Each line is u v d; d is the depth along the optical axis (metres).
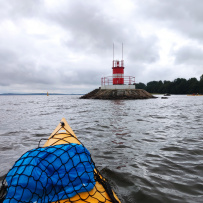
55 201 1.95
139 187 3.09
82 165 2.18
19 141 5.95
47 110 16.91
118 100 26.97
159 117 11.10
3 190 2.22
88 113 13.25
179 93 89.56
